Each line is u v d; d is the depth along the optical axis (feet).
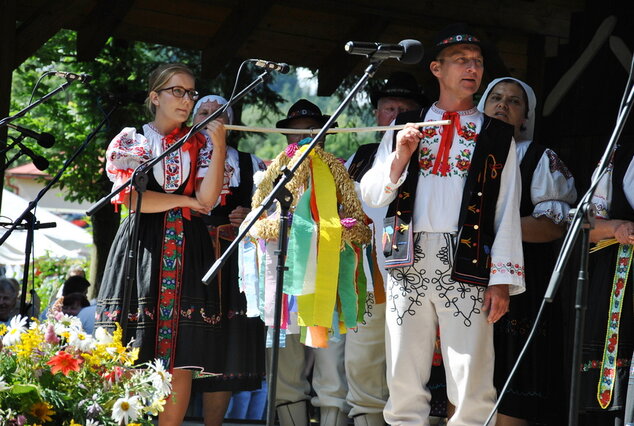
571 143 26.71
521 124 17.95
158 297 15.65
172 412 16.02
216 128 15.84
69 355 12.76
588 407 14.82
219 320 16.25
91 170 45.96
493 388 14.20
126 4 26.35
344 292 14.96
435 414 17.52
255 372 18.07
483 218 14.15
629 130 24.88
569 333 23.25
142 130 16.76
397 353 14.29
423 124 13.78
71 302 27.27
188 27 28.25
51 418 12.70
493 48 15.14
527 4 28.14
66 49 45.37
